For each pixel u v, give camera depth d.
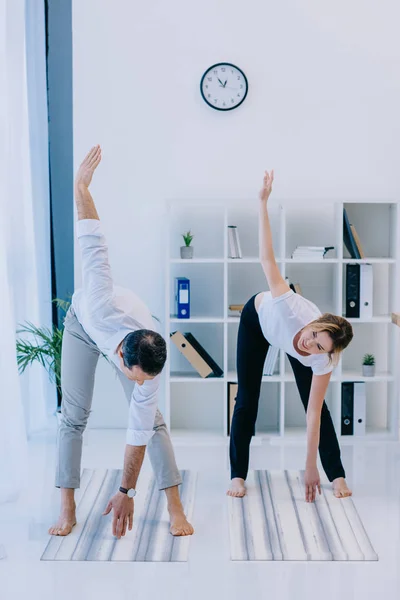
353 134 4.65
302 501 3.53
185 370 4.79
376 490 3.71
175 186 4.67
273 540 3.09
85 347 3.12
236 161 4.66
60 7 4.79
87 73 4.61
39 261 4.73
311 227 4.70
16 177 4.52
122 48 4.60
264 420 4.79
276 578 2.78
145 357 2.67
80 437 3.21
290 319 3.31
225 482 3.81
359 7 4.59
